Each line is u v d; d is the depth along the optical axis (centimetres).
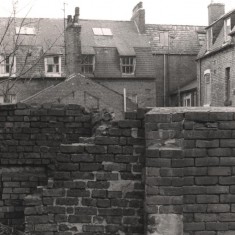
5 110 681
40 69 3594
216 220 481
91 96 3161
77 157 512
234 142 483
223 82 3094
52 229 505
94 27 3988
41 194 509
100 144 514
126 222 506
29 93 3550
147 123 491
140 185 510
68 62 3459
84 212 507
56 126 688
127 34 3972
